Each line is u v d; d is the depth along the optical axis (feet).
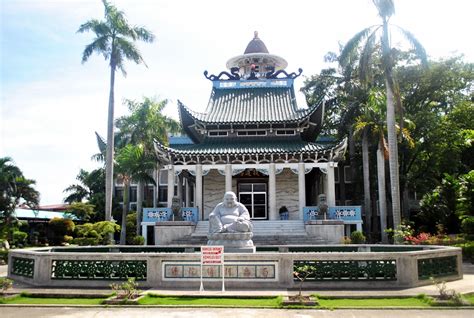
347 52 98.53
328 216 104.73
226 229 53.67
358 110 137.69
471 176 90.27
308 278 44.39
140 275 45.91
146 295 40.50
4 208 129.59
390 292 41.45
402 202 167.73
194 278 44.86
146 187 215.10
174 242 103.60
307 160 117.39
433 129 144.15
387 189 155.02
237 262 44.73
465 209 89.81
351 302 38.04
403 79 153.89
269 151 113.70
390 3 92.79
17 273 52.49
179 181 138.92
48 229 159.43
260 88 144.05
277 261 44.62
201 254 43.65
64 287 45.83
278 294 40.57
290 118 125.29
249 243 53.88
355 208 104.53
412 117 146.00
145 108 145.69
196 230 107.24
